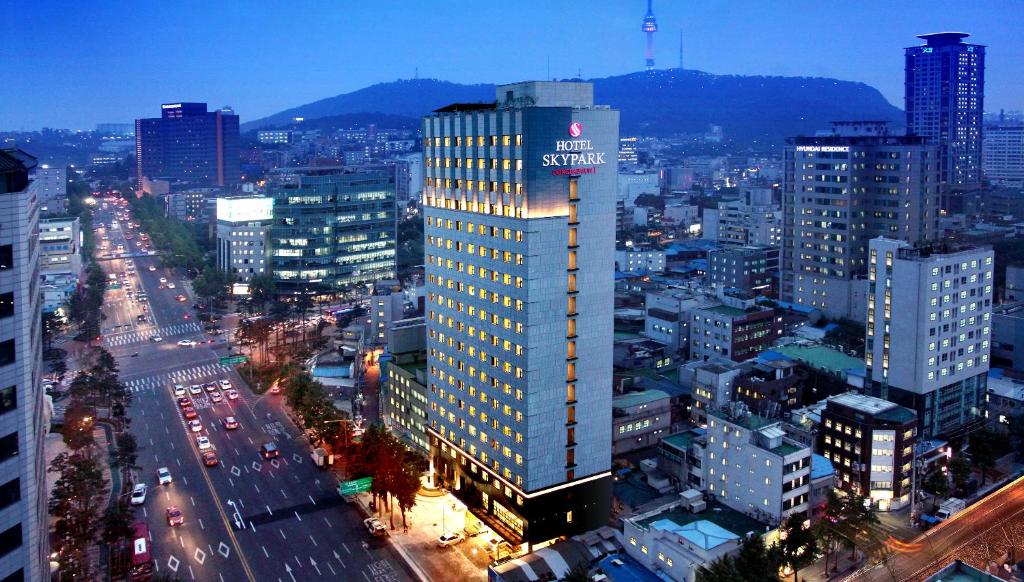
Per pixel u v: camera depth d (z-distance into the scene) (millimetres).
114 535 169625
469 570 167750
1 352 104312
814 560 168500
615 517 188625
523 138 161750
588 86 178250
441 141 191000
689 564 152875
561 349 171375
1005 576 163500
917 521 188625
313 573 166750
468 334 187750
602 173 172250
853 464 197500
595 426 178500
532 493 170750
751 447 176625
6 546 106250
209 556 173250
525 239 164250
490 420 182000
